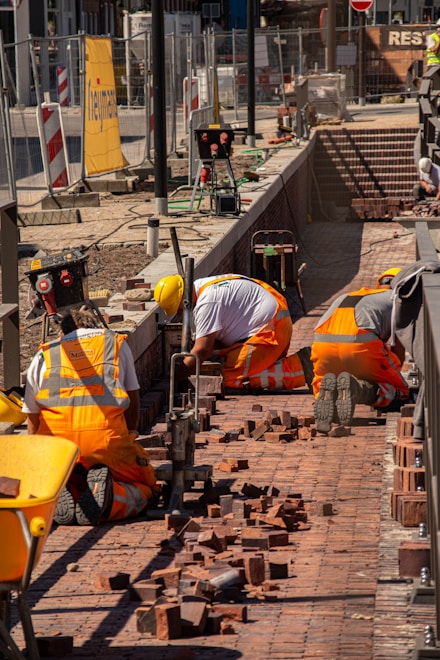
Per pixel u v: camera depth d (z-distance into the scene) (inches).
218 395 1207.6
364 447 990.4
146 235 1760.6
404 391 1099.9
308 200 3061.0
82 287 1095.0
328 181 3255.4
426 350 725.9
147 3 5807.1
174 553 730.8
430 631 557.9
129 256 1619.1
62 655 570.6
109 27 5664.4
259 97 4160.9
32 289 1090.1
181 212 1988.2
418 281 919.0
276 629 594.9
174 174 2549.2
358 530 760.3
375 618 594.9
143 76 2568.9
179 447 821.2
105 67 2301.9
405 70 4379.9
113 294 1366.9
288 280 1878.7
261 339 1216.8
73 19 5064.0
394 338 1093.8
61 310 1095.0
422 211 1999.3
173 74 2834.6
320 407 1031.6
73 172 2354.8
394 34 4340.6
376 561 693.9
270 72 4138.8
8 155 1872.5
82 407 795.4
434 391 567.2
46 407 797.9
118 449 802.2
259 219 2094.0
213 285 1198.3
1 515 490.9
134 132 2568.9
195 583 644.1
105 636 594.9
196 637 591.5
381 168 3230.8
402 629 577.3
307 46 4279.0
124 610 633.6
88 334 810.2
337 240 2716.5
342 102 3494.1
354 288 2126.0
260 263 1892.2
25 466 534.3
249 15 2992.1
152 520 808.9
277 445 1006.4
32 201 2123.5
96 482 788.6
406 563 653.3
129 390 820.6
